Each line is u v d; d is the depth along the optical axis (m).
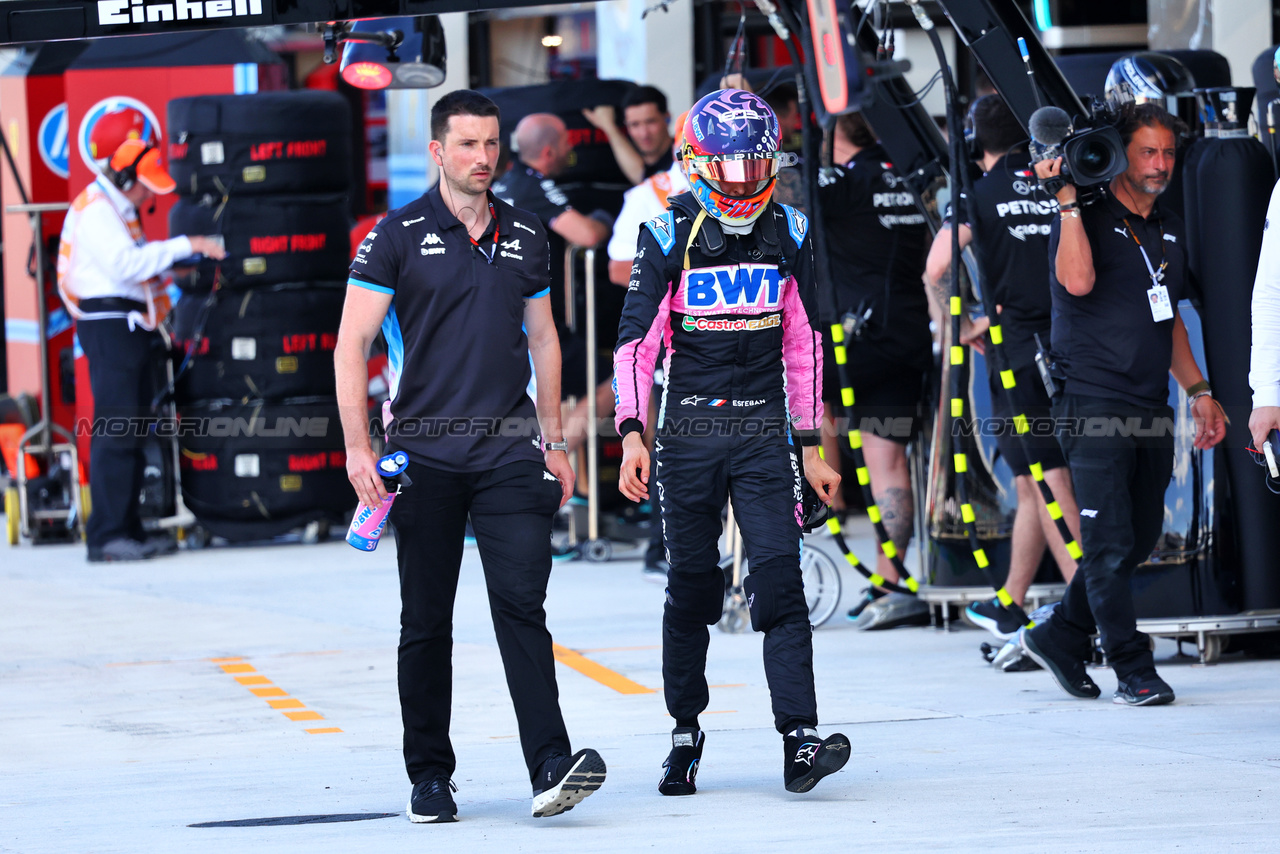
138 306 36.94
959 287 20.59
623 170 37.41
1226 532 21.25
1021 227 21.88
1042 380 22.17
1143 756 15.19
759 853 11.83
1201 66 24.36
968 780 14.33
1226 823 12.39
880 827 12.59
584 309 37.28
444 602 13.68
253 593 31.55
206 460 39.03
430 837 12.70
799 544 14.18
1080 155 17.55
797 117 28.94
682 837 12.45
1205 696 18.75
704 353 14.11
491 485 13.52
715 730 17.58
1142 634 18.50
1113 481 18.20
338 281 39.41
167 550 38.88
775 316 14.12
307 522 39.66
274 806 14.16
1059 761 15.08
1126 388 18.25
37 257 40.50
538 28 44.53
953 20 20.05
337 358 13.55
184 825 13.34
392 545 40.12
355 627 26.92
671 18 43.62
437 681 13.65
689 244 13.91
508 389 13.66
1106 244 18.23
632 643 24.47
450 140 13.41
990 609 22.05
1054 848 11.74
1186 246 21.98
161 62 29.41
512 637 13.39
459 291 13.48
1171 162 18.23
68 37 19.31
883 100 23.52
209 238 37.66
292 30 29.36
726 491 14.33
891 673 21.31
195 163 38.25
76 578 34.53
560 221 36.56
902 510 26.05
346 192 39.41
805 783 13.42
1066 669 18.92
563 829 12.90
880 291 25.22
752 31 44.28
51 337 45.09
